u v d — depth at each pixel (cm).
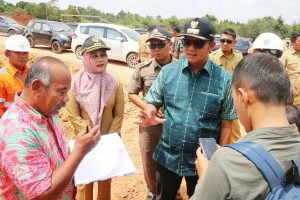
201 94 259
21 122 182
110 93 339
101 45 324
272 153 127
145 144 371
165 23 5172
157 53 358
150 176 382
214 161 133
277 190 121
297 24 4009
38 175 175
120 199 432
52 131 206
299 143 132
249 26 4216
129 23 5641
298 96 514
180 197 407
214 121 265
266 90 135
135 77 376
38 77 184
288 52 523
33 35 1683
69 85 193
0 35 2245
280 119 136
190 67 262
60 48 1592
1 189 186
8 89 369
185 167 274
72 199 233
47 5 4750
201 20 249
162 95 280
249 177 124
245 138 137
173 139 271
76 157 185
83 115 336
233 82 148
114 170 242
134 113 750
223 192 129
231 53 527
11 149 174
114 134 277
